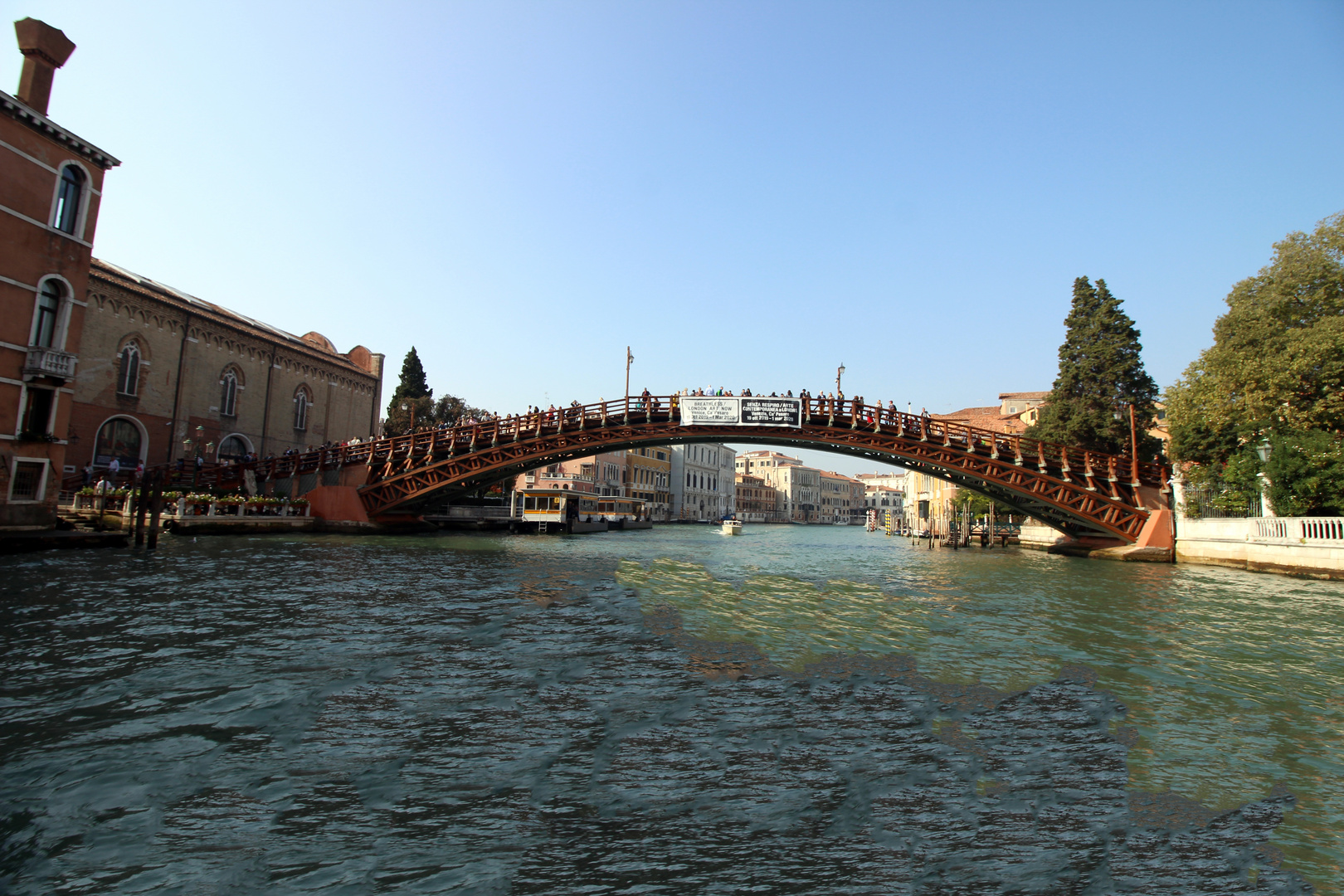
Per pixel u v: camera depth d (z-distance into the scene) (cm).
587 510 6256
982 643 1227
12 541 1989
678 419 3462
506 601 1548
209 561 2078
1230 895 442
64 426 2259
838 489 17312
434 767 615
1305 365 2595
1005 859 482
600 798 559
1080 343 4084
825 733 720
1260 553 2653
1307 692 936
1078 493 3288
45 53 2255
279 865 454
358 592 1599
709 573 2430
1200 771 653
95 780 572
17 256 2091
